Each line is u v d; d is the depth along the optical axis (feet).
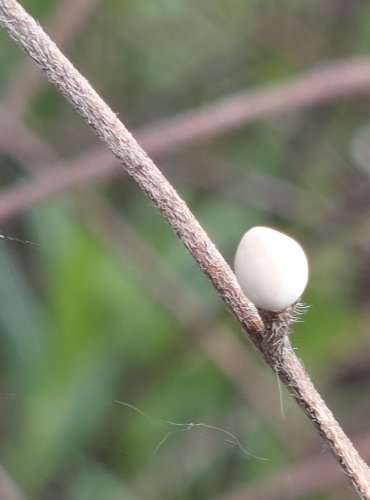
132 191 0.86
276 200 0.87
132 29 0.94
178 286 0.74
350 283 0.82
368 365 0.78
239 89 0.96
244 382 0.73
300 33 0.96
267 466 0.71
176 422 0.71
